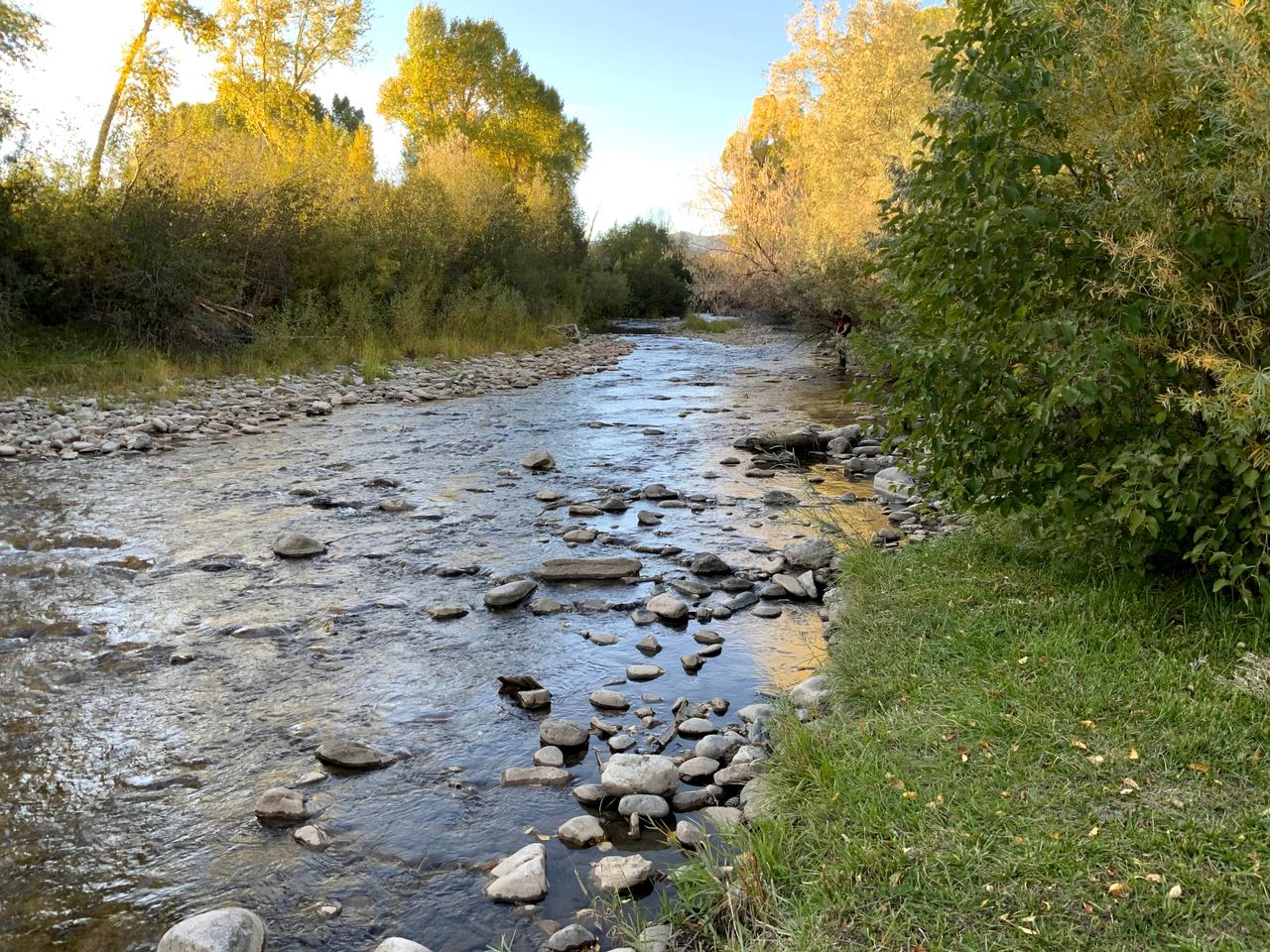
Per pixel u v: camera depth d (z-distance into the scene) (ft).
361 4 97.35
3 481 31.22
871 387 18.01
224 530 25.66
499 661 16.97
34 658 16.84
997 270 14.74
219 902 10.12
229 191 66.28
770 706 14.44
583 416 47.78
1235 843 8.98
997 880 8.81
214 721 14.48
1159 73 12.66
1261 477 12.25
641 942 8.87
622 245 171.73
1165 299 12.67
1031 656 13.41
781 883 9.39
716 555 23.07
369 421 45.52
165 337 57.82
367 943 9.42
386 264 78.18
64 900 10.15
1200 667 12.50
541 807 12.09
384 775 12.91
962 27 15.76
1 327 50.96
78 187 58.03
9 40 54.03
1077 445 15.38
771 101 104.83
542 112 159.43
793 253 84.74
